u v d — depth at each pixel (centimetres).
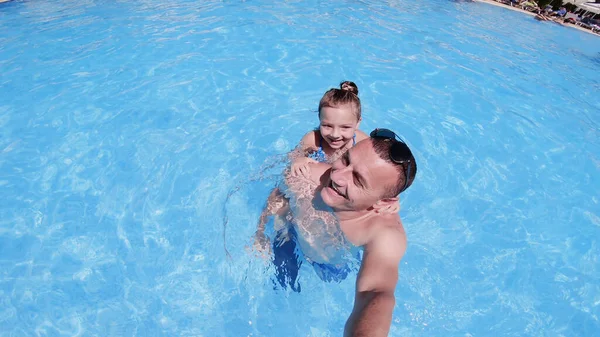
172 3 848
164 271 334
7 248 339
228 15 802
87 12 772
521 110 584
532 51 824
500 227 394
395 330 307
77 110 491
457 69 682
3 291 310
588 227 401
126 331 293
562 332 312
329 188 241
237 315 310
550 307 329
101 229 360
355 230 251
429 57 714
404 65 673
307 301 319
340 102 331
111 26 715
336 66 643
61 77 552
